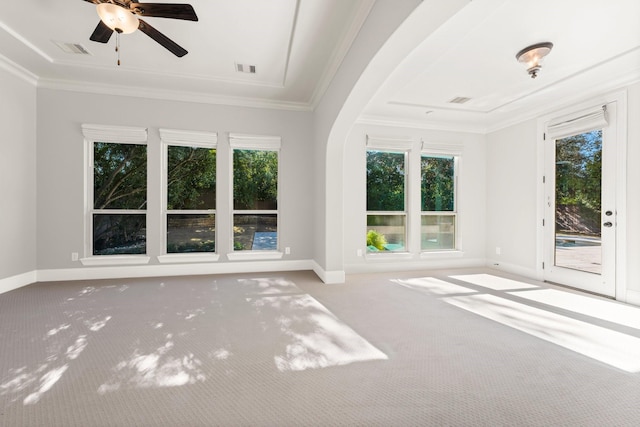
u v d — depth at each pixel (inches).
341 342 88.0
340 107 129.5
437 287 150.9
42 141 153.8
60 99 155.7
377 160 196.7
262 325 100.3
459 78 136.3
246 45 123.1
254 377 69.3
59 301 123.3
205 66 140.6
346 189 187.5
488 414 57.1
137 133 164.1
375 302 125.9
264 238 187.8
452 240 206.7
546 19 94.8
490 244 205.3
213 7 99.5
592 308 119.7
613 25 97.7
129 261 164.9
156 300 125.8
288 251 187.3
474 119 193.8
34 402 59.3
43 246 154.7
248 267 181.9
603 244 138.8
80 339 88.1
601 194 140.3
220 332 94.3
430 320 105.9
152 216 168.1
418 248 199.2
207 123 174.9
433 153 203.0
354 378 69.2
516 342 88.6
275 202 189.2
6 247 137.6
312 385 66.3
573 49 112.0
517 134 185.9
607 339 90.8
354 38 109.3
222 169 177.8
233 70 144.3
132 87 162.4
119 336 90.5
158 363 75.0
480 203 207.6
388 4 82.5
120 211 166.6
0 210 134.8
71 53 130.0
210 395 62.4
